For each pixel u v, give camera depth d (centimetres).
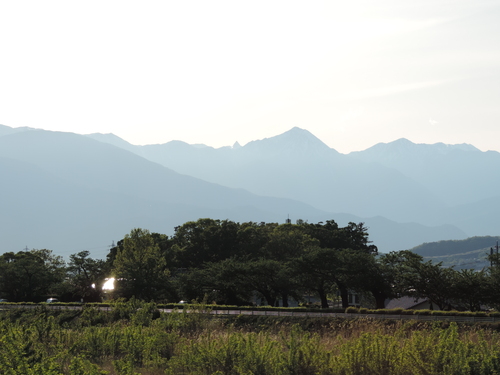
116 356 2806
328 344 2861
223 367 2386
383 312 5559
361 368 2189
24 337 2638
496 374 1983
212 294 7900
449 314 5206
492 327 3850
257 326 4856
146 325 4106
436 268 6638
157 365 2547
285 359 2281
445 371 2056
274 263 7656
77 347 2872
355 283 7131
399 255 7288
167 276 8262
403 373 2156
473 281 6325
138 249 8450
